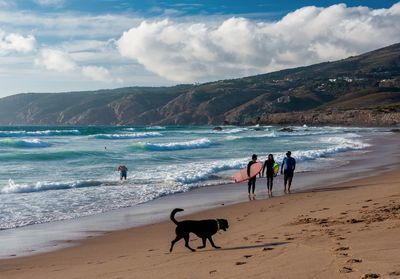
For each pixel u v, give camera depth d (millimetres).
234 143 56438
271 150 44688
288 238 9719
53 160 34031
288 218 12875
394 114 157375
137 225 14039
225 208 16359
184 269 7793
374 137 71000
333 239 8875
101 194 20047
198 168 29125
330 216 12211
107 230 13406
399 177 21875
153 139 68000
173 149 46562
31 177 25406
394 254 7051
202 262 8242
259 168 18859
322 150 40406
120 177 24234
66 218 15297
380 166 29328
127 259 9453
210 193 20438
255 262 7664
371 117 164375
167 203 18016
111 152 40688
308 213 13359
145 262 8883
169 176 25453
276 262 7480
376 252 7320
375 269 6320
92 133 92188
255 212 14945
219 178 25281
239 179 20953
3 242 12102
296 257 7668
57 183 22344
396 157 35875
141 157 36938
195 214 15375
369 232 9203
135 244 11422
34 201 18359
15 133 75375
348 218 11516
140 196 19594
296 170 28219
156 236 12336
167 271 7785
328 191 18906
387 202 13625
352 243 8258
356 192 17391
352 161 33062
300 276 6457
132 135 73188
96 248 11219
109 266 8859
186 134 90312
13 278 8680
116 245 11445
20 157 34469
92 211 16469
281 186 22000
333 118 177000
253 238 10336
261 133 96625
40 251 11141
